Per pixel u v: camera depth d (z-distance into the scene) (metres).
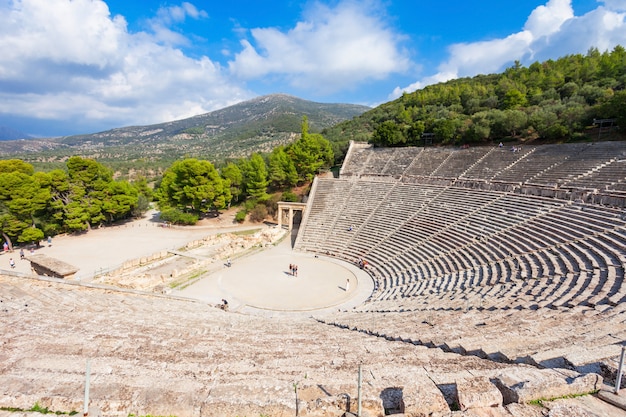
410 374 8.03
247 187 66.12
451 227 34.81
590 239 22.19
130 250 45.59
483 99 79.31
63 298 20.16
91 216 58.03
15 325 13.79
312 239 45.72
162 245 48.34
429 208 40.81
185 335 13.59
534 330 11.57
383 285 31.09
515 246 26.05
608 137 43.41
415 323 15.95
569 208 28.14
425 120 71.25
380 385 7.53
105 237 53.31
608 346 9.02
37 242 47.75
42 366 9.16
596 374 7.27
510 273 22.73
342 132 103.38
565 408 6.04
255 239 47.66
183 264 38.69
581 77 73.12
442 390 7.31
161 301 24.41
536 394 6.81
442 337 12.27
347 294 30.08
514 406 6.47
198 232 57.03
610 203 26.30
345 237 43.56
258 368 9.45
